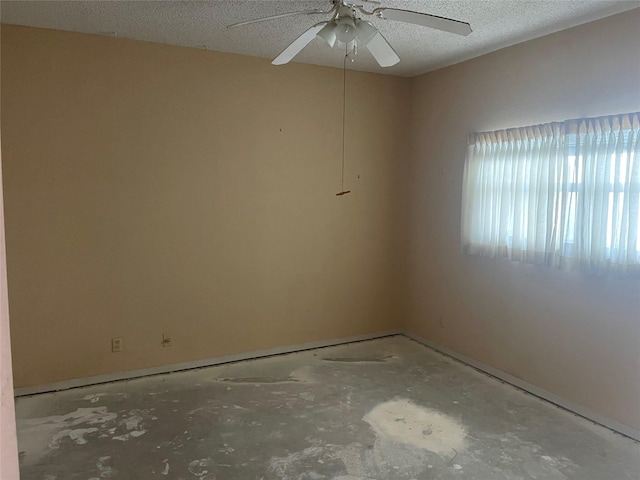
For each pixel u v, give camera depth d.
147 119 3.64
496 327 3.83
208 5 2.86
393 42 3.54
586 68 3.08
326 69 4.29
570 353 3.25
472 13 2.94
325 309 4.51
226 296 4.05
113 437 2.86
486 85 3.84
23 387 3.43
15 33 3.21
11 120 3.25
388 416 3.15
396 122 4.68
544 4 2.78
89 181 3.50
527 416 3.16
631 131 2.80
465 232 4.02
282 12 2.97
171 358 3.89
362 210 4.60
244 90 3.96
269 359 4.19
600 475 2.52
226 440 2.83
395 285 4.86
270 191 4.15
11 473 0.53
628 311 2.90
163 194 3.75
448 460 2.65
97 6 2.89
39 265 3.41
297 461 2.62
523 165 3.49
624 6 2.80
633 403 2.89
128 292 3.70
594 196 3.00
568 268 3.19
